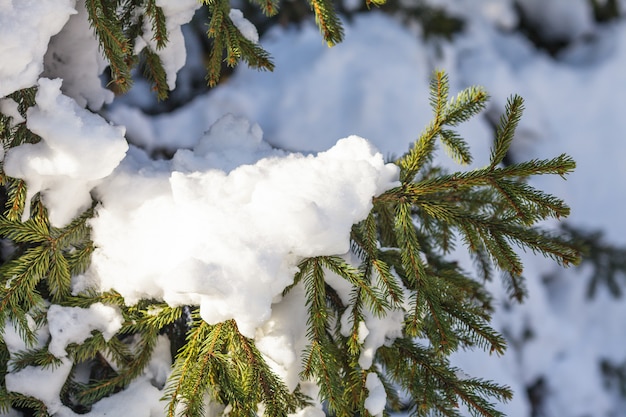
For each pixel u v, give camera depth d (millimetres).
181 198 1509
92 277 1539
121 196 1544
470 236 1538
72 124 1483
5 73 1457
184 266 1449
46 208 1526
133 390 1551
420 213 1649
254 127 1626
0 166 1507
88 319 1518
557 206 1496
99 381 1546
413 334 1491
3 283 1508
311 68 2490
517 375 2555
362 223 1538
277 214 1479
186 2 1549
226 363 1496
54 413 1525
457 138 1536
